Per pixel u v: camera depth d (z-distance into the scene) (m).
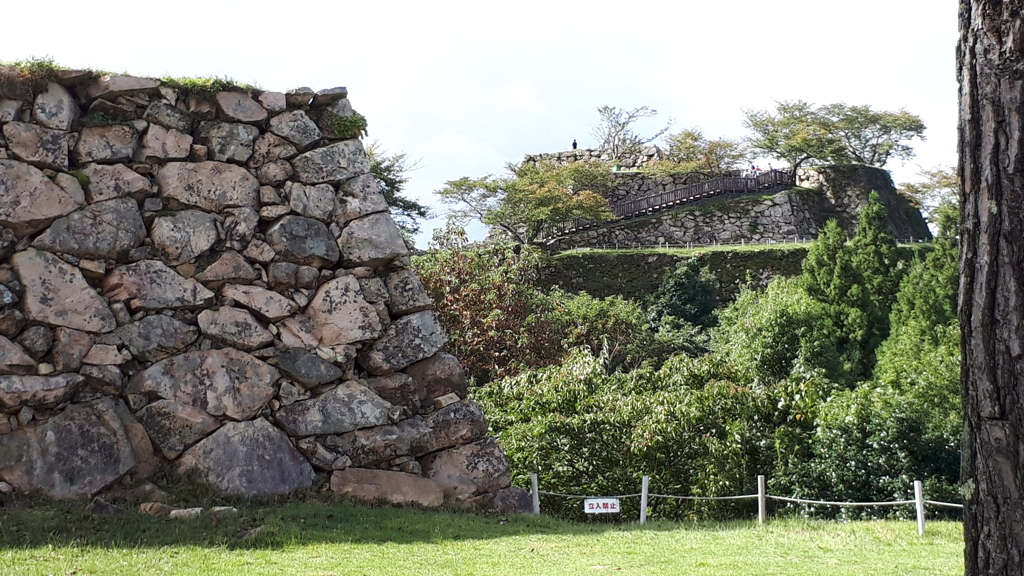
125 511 8.52
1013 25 4.60
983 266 4.62
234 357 9.88
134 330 9.53
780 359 23.28
